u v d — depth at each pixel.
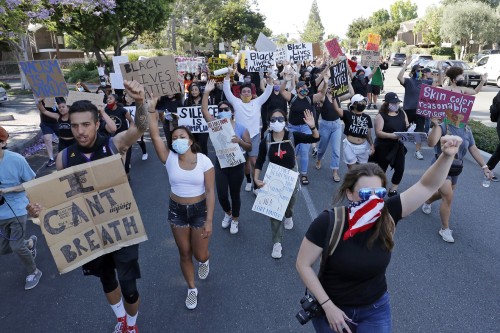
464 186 7.14
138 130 2.99
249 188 7.20
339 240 2.27
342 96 8.03
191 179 3.65
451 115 4.83
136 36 32.62
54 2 14.80
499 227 5.54
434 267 4.55
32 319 3.80
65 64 44.66
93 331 3.61
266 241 5.25
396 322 3.62
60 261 2.84
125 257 3.09
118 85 9.91
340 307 2.37
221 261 4.75
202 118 7.31
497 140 9.34
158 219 6.04
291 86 10.07
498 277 4.35
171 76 4.70
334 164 7.50
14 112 16.91
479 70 25.41
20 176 4.09
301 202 6.55
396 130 5.96
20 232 4.20
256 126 6.78
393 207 2.39
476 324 3.58
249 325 3.61
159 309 3.87
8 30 13.55
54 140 11.81
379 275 2.38
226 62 10.90
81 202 2.90
